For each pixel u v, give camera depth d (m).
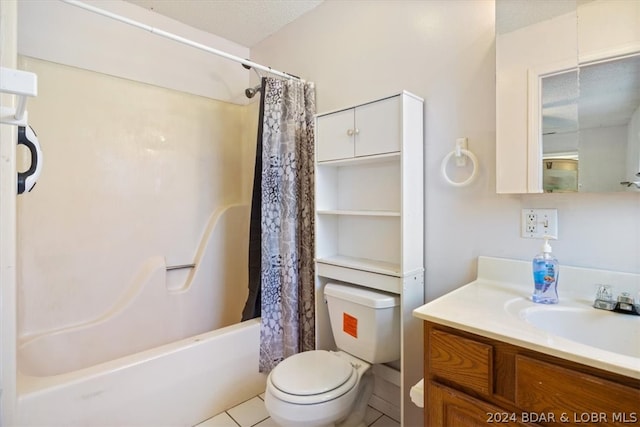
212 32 2.37
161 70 2.20
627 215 1.05
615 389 0.67
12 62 0.97
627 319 0.94
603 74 1.08
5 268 1.07
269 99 1.90
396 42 1.64
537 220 1.22
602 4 1.08
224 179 2.54
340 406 1.27
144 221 2.15
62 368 1.77
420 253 1.50
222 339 1.73
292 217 1.89
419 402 1.05
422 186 1.51
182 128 2.32
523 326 0.87
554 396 0.75
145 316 2.07
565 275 1.15
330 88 1.96
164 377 1.53
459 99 1.42
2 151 1.03
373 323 1.45
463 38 1.41
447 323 0.93
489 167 1.34
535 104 1.21
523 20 1.23
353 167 1.83
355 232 1.83
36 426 1.20
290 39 2.23
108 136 2.00
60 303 1.84
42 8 1.77
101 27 1.96
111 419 1.38
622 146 1.05
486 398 0.86
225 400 1.75
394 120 1.42
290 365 1.44
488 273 1.33
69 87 1.86
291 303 1.88
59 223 1.84
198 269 2.33
